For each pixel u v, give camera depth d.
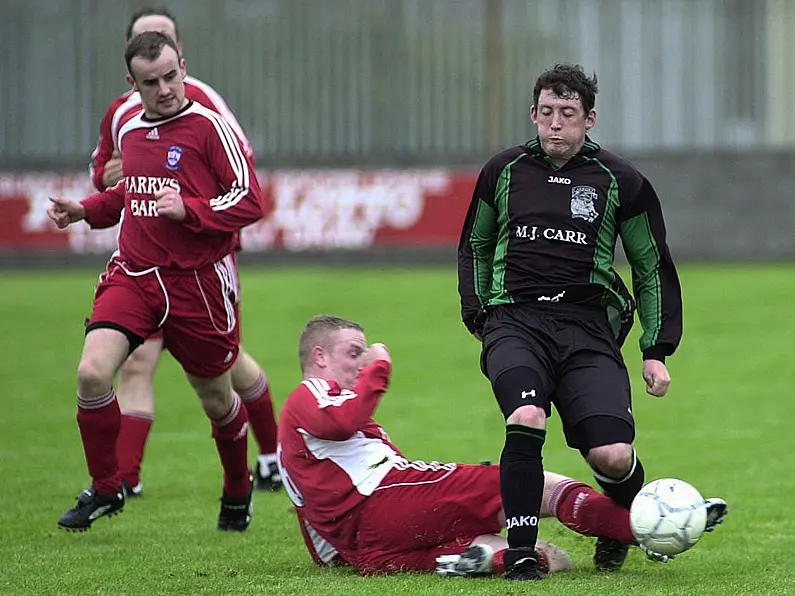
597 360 18.41
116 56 77.75
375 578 17.94
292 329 54.09
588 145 19.16
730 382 42.72
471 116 76.12
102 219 23.95
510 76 76.00
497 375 18.00
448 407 38.84
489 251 19.62
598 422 17.75
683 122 75.38
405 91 76.50
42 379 45.41
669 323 18.91
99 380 21.19
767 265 69.81
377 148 76.75
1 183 74.88
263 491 28.14
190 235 21.95
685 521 17.34
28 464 31.39
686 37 75.00
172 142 22.03
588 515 18.19
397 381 43.78
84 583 18.36
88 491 21.91
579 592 16.70
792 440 33.06
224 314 22.53
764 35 74.12
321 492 18.61
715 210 70.44
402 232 72.56
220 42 77.62
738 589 17.30
